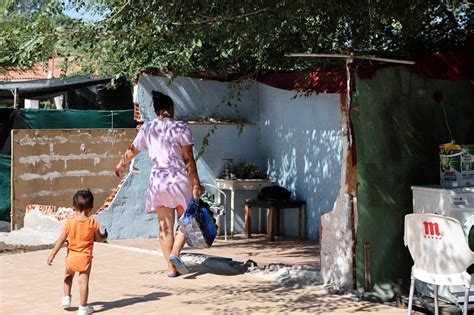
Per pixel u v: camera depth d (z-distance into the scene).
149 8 7.72
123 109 16.06
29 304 6.84
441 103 7.31
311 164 12.09
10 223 12.97
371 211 7.00
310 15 8.27
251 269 8.37
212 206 12.25
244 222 12.88
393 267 7.05
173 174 8.02
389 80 7.07
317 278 7.54
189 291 7.35
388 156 7.07
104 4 8.45
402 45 8.77
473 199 6.39
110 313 6.45
